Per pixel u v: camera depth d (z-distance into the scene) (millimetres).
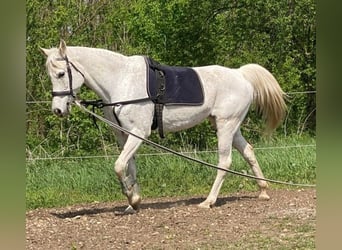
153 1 11977
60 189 8695
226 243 5582
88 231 6176
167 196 8375
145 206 7531
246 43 12734
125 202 8031
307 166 9359
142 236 5961
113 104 6742
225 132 7367
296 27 13023
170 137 10922
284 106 7832
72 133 11117
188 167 9250
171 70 7094
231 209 7129
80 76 6629
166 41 12039
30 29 11203
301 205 7250
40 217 6898
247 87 7539
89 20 12547
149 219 6680
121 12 12523
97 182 8750
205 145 11109
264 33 12773
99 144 11055
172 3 11766
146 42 12180
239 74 7617
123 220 6648
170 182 8922
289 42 12898
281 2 12711
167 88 6945
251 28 12703
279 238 5680
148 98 6805
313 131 12461
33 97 11109
